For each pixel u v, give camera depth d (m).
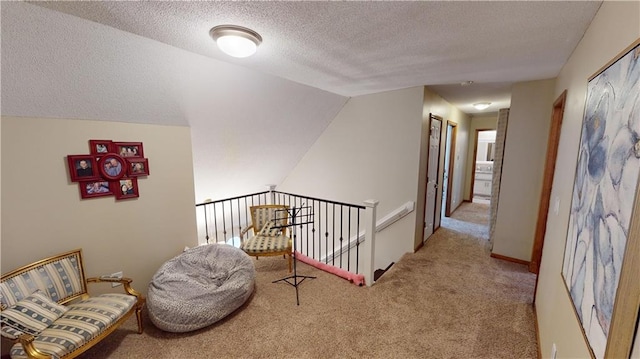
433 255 3.57
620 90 0.93
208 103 2.70
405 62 2.37
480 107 4.72
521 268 3.19
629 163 0.80
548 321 1.77
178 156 2.78
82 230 2.20
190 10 1.47
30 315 1.66
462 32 1.73
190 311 2.09
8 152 1.84
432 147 3.95
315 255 4.98
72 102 1.99
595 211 1.06
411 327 2.18
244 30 1.69
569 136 1.79
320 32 1.74
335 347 1.99
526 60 2.28
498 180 3.68
